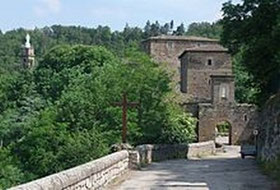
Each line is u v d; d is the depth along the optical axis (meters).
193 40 95.06
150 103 40.38
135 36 158.25
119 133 37.88
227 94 68.62
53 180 10.90
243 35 32.28
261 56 31.56
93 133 37.62
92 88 44.38
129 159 25.08
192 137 50.94
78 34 161.75
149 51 94.56
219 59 78.81
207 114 67.88
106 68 47.09
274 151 25.27
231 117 68.06
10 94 73.06
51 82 71.50
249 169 26.48
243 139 68.06
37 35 154.62
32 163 40.41
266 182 20.05
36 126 43.53
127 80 41.28
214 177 22.14
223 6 32.94
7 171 39.62
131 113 38.47
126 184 18.98
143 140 39.41
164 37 95.00
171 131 41.88
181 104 64.06
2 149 44.56
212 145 50.94
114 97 41.34
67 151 37.03
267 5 30.83
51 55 77.50
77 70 70.62
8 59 123.19
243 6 32.31
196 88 79.25
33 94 71.31
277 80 31.97
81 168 13.84
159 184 19.28
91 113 42.53
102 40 158.88
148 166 28.69
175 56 94.62
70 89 50.66
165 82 41.84
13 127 58.00
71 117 43.00
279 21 28.44
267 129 28.97
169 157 38.09
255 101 37.22
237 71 77.06
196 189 17.95
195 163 32.50
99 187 16.31
